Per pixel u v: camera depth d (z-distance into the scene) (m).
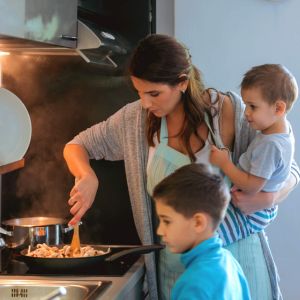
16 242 2.29
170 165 2.03
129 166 2.18
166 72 1.85
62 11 2.21
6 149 2.21
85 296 1.79
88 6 2.50
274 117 1.96
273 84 1.94
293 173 2.13
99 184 2.60
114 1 2.56
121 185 2.58
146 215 2.15
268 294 2.06
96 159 2.37
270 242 2.74
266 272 2.07
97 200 2.60
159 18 2.78
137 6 2.56
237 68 2.72
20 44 2.19
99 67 2.58
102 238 2.60
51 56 2.60
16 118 2.24
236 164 2.08
